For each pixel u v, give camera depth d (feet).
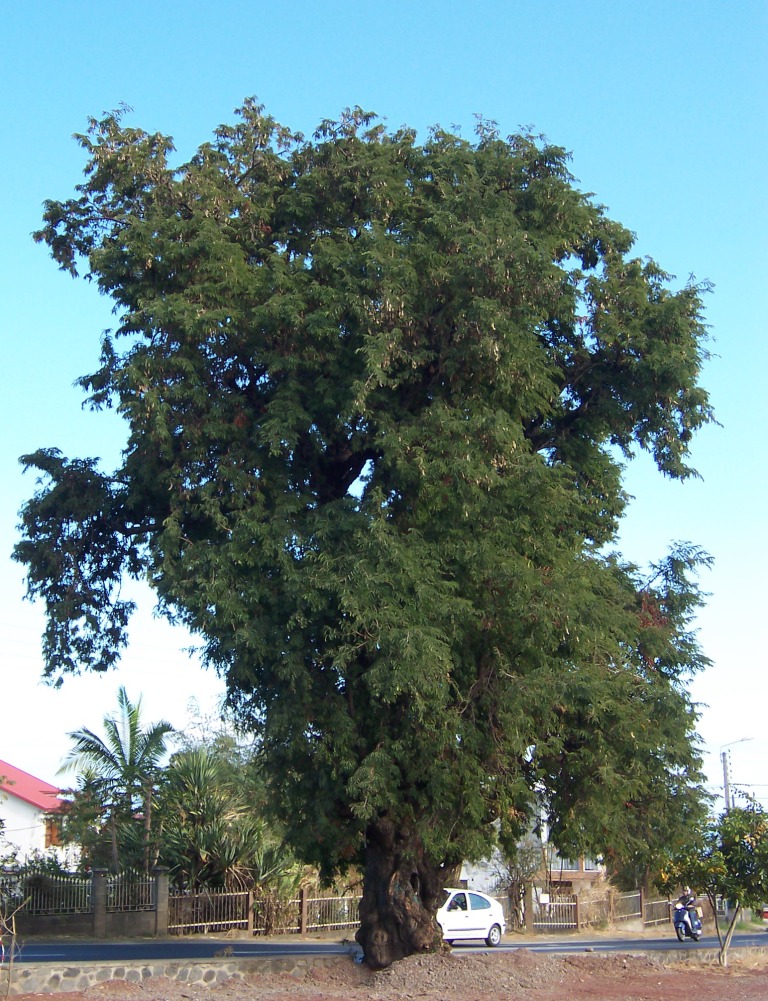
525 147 62.08
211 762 109.91
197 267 55.16
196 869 104.32
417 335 55.36
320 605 50.42
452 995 50.31
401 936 55.83
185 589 52.31
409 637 47.52
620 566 65.67
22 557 62.85
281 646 51.19
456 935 95.35
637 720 55.93
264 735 53.83
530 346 56.03
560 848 59.26
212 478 55.57
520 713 50.88
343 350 55.16
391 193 58.75
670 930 137.49
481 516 53.88
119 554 65.77
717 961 68.13
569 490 59.00
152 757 111.65
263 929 104.68
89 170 60.64
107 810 110.32
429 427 53.31
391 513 55.21
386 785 50.72
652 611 64.75
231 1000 48.62
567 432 65.16
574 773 56.85
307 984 53.31
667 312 60.59
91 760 110.52
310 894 109.09
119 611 65.72
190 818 106.32
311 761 53.26
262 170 61.62
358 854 59.57
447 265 55.06
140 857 105.81
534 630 52.13
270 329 55.01
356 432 56.18
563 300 58.13
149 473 56.95
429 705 49.47
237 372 58.13
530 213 59.93
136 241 55.42
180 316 52.75
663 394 60.85
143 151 59.98
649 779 58.75
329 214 60.85
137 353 54.85
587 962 62.13
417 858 56.08
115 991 50.26
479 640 54.29
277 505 54.08
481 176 60.70
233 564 51.80
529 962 57.36
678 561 66.54
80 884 100.37
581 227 61.87
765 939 111.34
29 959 68.54
